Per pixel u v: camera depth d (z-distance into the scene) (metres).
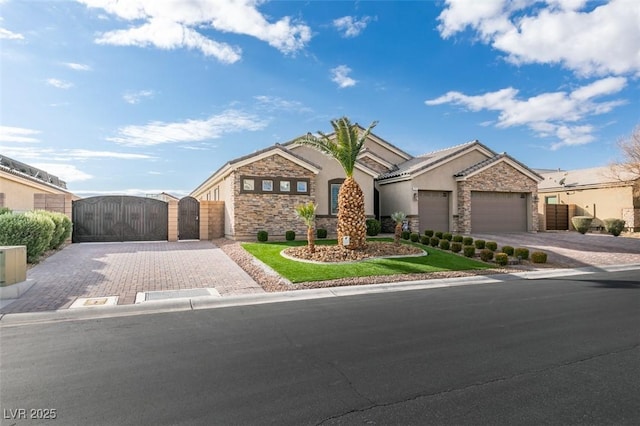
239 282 10.74
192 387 4.18
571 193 31.77
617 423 3.42
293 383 4.29
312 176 20.69
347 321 7.02
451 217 24.16
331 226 21.80
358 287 10.38
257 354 5.24
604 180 29.45
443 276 12.09
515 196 25.67
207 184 26.06
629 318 7.21
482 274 12.61
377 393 4.04
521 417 3.52
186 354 5.25
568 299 9.02
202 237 20.84
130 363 4.91
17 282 8.94
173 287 10.02
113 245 18.03
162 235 20.27
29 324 6.88
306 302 8.81
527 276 12.64
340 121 14.88
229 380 4.38
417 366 4.79
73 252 15.50
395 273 12.09
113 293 9.25
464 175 23.52
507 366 4.80
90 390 4.11
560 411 3.64
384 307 8.23
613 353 5.29
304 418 3.52
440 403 3.81
